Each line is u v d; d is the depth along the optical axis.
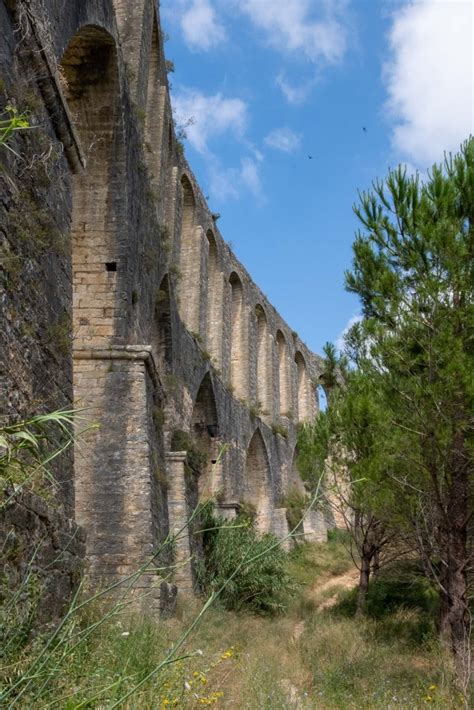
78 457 14.91
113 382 15.48
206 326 29.91
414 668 11.59
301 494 39.91
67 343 9.70
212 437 29.55
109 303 16.08
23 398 8.15
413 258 10.57
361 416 12.23
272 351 41.06
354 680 10.65
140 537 14.44
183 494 19.34
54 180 9.82
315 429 17.97
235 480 31.42
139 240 17.72
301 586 25.38
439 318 10.39
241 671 9.32
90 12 13.40
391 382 11.30
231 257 35.66
